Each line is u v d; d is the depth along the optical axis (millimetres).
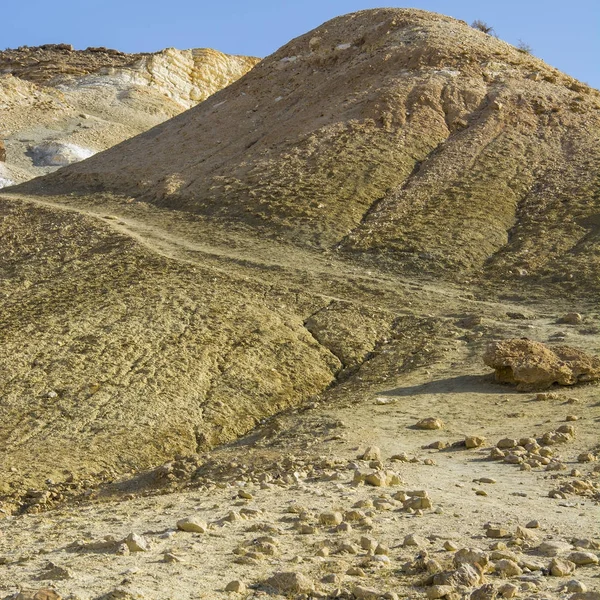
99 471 18625
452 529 8859
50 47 145750
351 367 27234
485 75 59000
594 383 22016
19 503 16156
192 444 20922
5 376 24875
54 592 5691
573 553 7418
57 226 45969
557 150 50906
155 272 36438
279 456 15891
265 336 28625
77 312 31031
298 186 47562
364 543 7859
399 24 68750
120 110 119438
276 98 64750
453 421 19047
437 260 38438
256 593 6273
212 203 48438
